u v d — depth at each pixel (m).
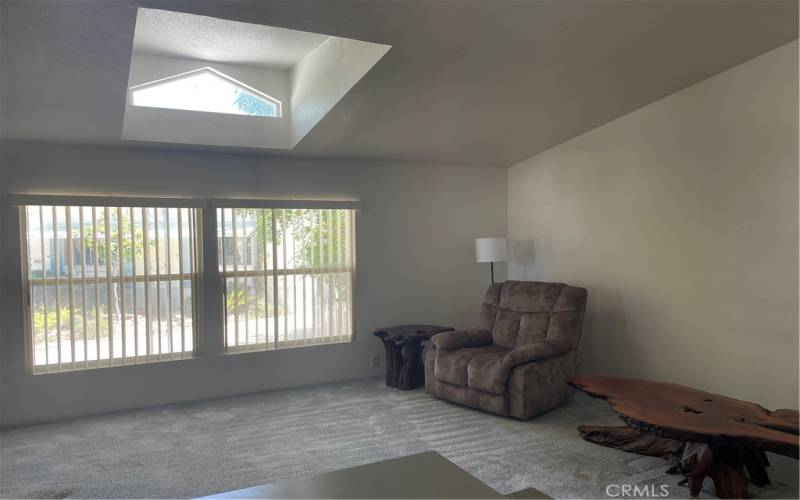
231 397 4.81
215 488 3.03
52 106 3.57
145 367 4.54
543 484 3.02
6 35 2.75
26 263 4.17
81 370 4.32
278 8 2.81
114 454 3.52
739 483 2.80
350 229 5.41
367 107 4.15
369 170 5.48
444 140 5.07
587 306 5.20
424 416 4.23
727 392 4.04
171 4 2.69
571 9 3.06
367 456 3.45
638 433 3.58
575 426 3.96
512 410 4.10
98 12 2.66
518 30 3.24
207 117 4.60
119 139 4.21
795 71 3.58
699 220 4.21
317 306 5.25
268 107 5.05
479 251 5.42
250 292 4.95
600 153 5.04
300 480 1.54
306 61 4.58
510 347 4.80
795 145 3.59
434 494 1.45
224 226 4.82
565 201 5.43
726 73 4.00
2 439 3.82
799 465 3.25
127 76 3.29
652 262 4.59
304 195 5.17
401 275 5.65
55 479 3.15
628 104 4.56
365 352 5.47
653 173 4.56
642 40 3.49
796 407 3.62
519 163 6.04
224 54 4.56
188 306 4.72
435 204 5.83
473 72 3.75
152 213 4.59
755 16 3.28
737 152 3.94
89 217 4.36
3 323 4.10
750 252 3.87
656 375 4.57
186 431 3.94
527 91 4.14
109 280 4.42
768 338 3.77
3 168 4.08
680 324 4.37
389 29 3.11
